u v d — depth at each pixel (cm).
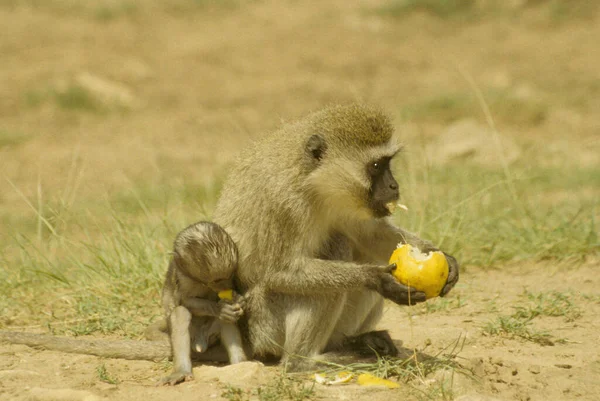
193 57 3619
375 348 894
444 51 3684
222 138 2789
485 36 3831
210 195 1750
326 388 783
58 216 1328
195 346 881
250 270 898
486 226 1412
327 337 886
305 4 4362
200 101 3198
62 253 1393
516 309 1062
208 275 852
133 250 1248
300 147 889
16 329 1045
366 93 3228
